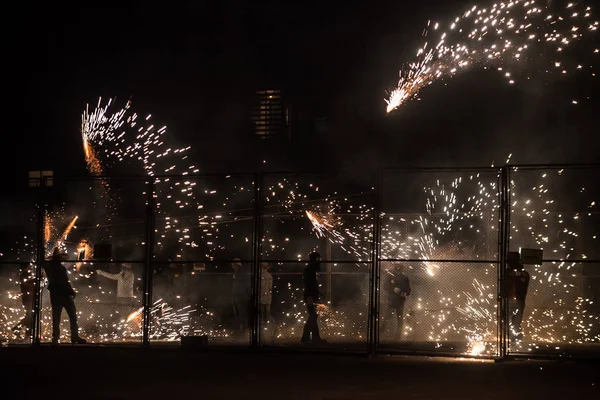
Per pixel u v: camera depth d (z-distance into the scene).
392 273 17.94
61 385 10.98
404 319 19.77
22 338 17.77
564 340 18.39
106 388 10.73
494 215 20.98
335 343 16.94
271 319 20.19
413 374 12.16
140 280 20.95
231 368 12.82
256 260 14.95
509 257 15.39
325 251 24.27
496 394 10.24
